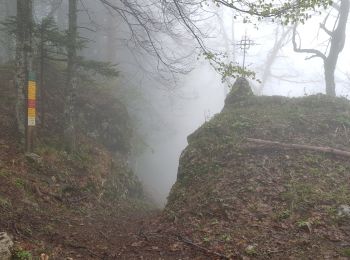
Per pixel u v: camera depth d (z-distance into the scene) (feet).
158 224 28.19
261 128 37.99
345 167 30.76
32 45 36.50
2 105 40.83
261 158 33.24
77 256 20.80
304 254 20.29
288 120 39.09
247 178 30.37
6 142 34.78
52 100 47.06
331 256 19.88
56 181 33.86
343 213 24.22
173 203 32.04
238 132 38.14
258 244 21.72
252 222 24.54
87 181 37.91
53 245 21.67
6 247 18.01
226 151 35.27
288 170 30.81
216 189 29.68
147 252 22.24
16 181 29.04
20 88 36.27
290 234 22.59
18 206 25.95
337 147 33.91
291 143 34.91
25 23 35.81
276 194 27.58
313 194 26.76
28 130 34.19
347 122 37.86
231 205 26.96
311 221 23.57
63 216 28.37
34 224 24.03
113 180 43.83
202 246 22.29
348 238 21.77
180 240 23.47
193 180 33.86
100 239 24.81
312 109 41.86
